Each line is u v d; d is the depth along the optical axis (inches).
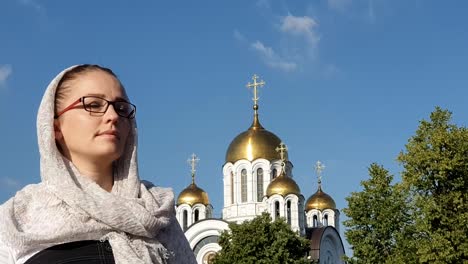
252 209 2967.5
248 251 2183.8
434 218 1595.7
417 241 1647.4
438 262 1551.4
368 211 1760.6
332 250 3083.2
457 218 1581.0
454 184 1622.8
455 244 1571.1
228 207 3031.5
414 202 1658.5
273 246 2208.4
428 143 1651.1
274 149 3063.5
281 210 2856.8
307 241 2313.0
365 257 1729.8
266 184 3002.0
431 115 1689.2
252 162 3024.1
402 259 1633.9
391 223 1708.9
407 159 1656.0
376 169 1793.8
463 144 1621.6
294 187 2901.1
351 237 1756.9
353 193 1796.3
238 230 2263.8
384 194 1766.7
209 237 2920.8
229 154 3100.4
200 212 3159.5
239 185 3029.0
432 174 1647.4
